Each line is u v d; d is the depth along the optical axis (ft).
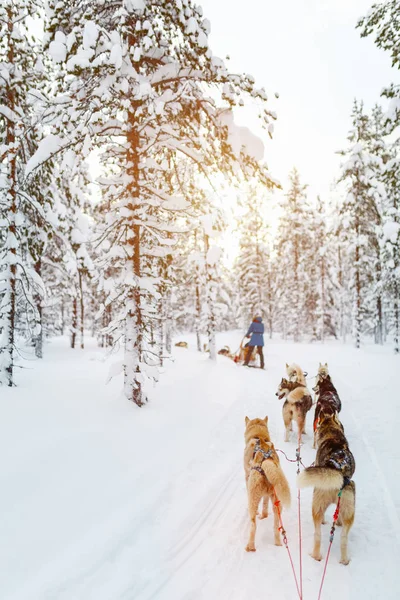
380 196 76.89
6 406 23.47
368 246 83.61
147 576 12.73
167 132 25.59
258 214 116.47
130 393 26.45
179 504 17.12
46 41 22.56
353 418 28.91
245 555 13.87
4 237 33.73
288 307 126.21
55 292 65.62
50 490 16.02
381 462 20.90
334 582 12.39
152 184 28.40
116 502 16.30
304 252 119.96
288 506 13.76
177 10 22.44
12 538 13.12
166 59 27.40
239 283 121.80
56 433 20.62
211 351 56.90
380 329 107.96
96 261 26.94
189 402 29.91
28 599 10.96
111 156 27.66
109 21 25.55
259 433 18.29
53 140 24.40
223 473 20.22
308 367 54.70
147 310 26.63
